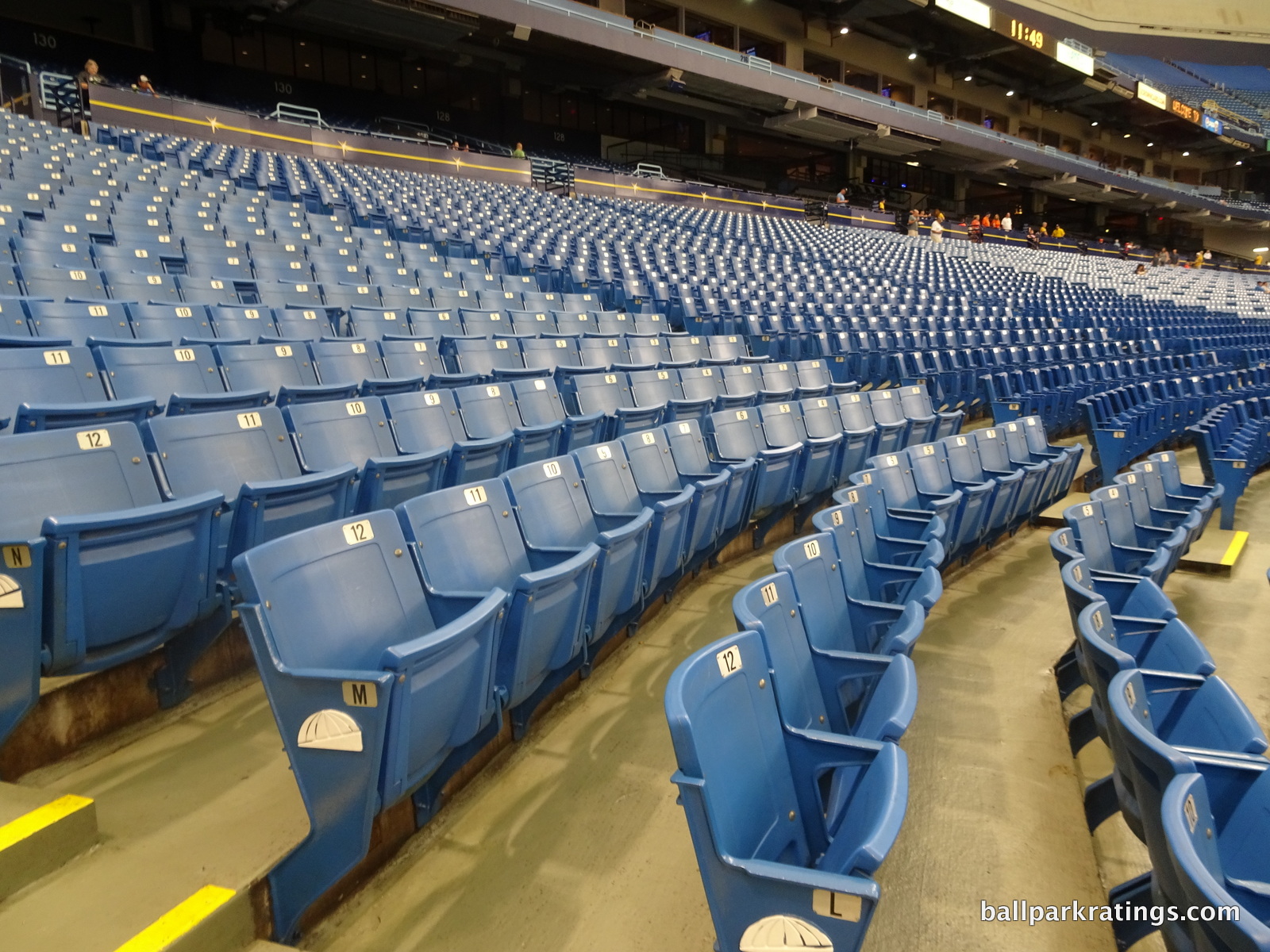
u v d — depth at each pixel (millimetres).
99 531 1676
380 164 13305
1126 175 29000
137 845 1498
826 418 4684
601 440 3836
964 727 2393
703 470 3604
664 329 7520
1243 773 1347
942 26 22797
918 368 7297
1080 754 2352
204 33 16312
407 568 1876
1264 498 5410
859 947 1088
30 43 14648
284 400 3232
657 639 2805
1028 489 4012
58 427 2373
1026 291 13875
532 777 2018
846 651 1988
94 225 5906
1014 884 1740
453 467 2916
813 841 1499
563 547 2330
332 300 5621
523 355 5137
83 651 1703
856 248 15922
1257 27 26375
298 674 1395
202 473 2406
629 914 1578
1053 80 26938
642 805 1908
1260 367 8875
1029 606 3369
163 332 3980
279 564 1549
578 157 20219
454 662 1568
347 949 1471
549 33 15289
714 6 20141
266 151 11805
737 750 1329
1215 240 35531
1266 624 3334
